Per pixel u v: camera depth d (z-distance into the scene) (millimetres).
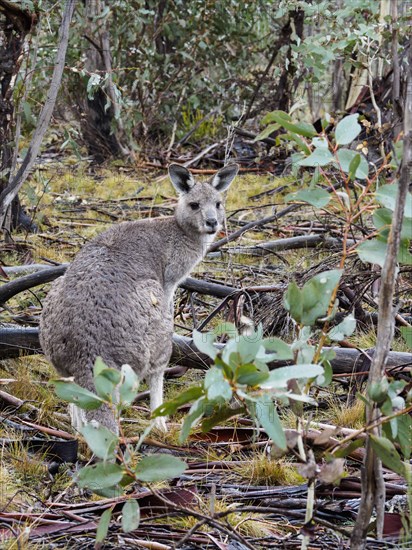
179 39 21375
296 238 12023
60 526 5633
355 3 10461
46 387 8508
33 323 9516
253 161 18594
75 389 4859
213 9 20391
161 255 9070
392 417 4695
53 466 6875
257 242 13180
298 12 18750
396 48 9031
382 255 4887
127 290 7316
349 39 9875
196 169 18859
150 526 5691
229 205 15805
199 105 21547
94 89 11461
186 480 6543
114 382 4812
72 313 7016
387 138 10008
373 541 5430
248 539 5512
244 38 21578
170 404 4832
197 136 21234
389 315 4641
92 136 20031
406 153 4492
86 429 4773
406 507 5750
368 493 4750
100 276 7336
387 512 5617
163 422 7707
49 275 9508
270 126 5281
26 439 7188
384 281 4590
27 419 7695
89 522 5641
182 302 10461
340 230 12625
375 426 4684
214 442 7426
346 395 8328
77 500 6344
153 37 20219
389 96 13367
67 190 16906
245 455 7203
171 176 9789
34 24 10141
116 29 19094
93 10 18516
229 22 20578
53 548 5387
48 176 17594
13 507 6082
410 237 4816
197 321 10312
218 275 11656
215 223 9414
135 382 4844
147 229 9031
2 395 7863
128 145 19906
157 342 7496
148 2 20000
